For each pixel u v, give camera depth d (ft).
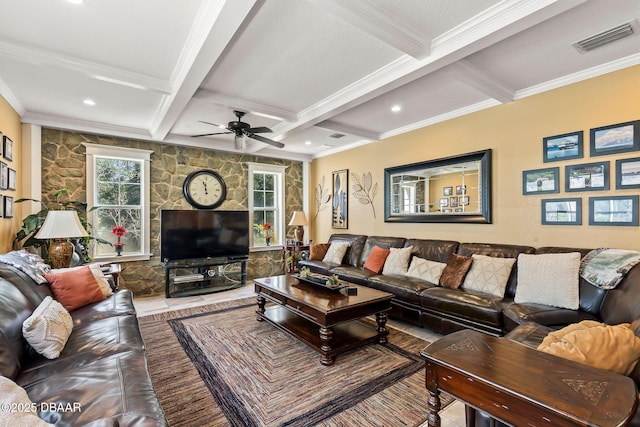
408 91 11.25
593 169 9.68
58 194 13.08
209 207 18.43
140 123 14.65
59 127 13.73
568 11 6.75
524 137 11.32
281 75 9.71
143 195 16.35
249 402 6.78
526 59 8.98
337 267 15.74
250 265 20.16
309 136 17.08
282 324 10.52
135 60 8.70
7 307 5.76
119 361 5.49
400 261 13.80
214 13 6.34
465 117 13.20
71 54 8.35
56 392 4.45
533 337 6.48
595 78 9.61
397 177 16.22
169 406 6.63
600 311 7.76
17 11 6.59
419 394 7.12
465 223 13.16
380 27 6.81
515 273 10.43
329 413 6.42
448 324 10.23
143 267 16.28
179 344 9.78
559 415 3.22
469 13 6.80
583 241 9.91
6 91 10.59
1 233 10.61
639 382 4.10
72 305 8.38
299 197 22.61
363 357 8.96
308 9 6.64
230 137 17.30
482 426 4.74
